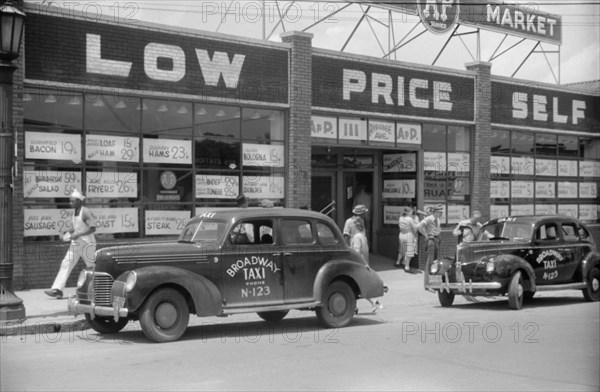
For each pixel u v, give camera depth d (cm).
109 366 853
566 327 1168
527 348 979
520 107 2414
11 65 1141
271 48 1773
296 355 926
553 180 2547
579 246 1540
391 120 2052
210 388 744
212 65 1675
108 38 1523
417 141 2111
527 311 1382
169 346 988
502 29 2447
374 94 1992
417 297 1600
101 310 1012
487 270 1384
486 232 1545
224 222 1088
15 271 1409
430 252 1984
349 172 2194
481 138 2256
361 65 1964
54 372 820
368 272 1192
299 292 1117
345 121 1947
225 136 1712
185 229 1148
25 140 1429
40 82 1437
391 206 2178
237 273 1066
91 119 1512
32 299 1330
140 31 1568
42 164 1451
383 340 1041
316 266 1136
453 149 2216
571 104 2589
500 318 1278
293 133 1800
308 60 1830
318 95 1875
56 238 1469
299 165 1808
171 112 1627
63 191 1476
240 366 855
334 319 1160
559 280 1506
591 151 2688
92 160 1512
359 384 766
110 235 1534
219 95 1683
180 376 800
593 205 2689
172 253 1034
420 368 849
